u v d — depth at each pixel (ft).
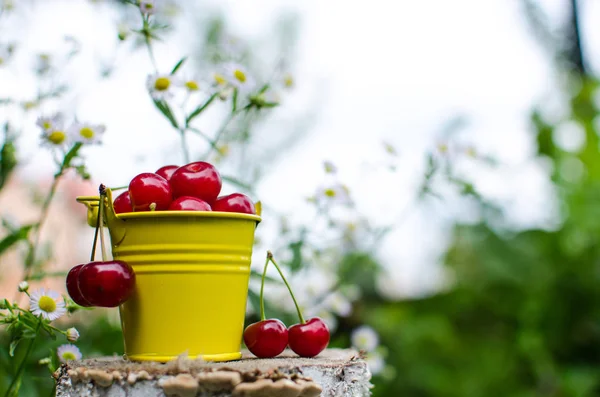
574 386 4.28
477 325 5.24
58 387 2.13
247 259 2.21
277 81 2.84
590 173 5.27
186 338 2.13
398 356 4.52
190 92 2.53
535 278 4.75
